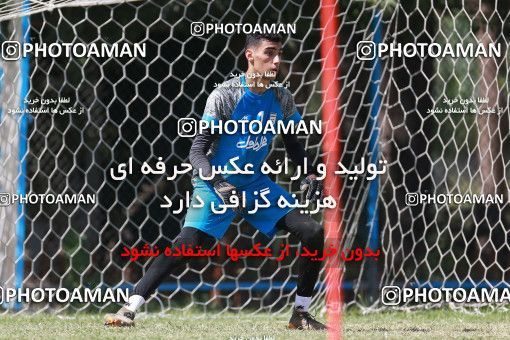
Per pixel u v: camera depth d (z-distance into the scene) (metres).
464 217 37.62
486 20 30.14
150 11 29.77
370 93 31.16
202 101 32.28
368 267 29.12
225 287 30.97
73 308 28.95
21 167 27.61
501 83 34.59
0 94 27.81
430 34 31.64
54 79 31.22
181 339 17.84
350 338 18.28
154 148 32.28
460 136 41.62
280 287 29.44
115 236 32.56
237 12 30.25
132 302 20.42
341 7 29.69
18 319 24.33
